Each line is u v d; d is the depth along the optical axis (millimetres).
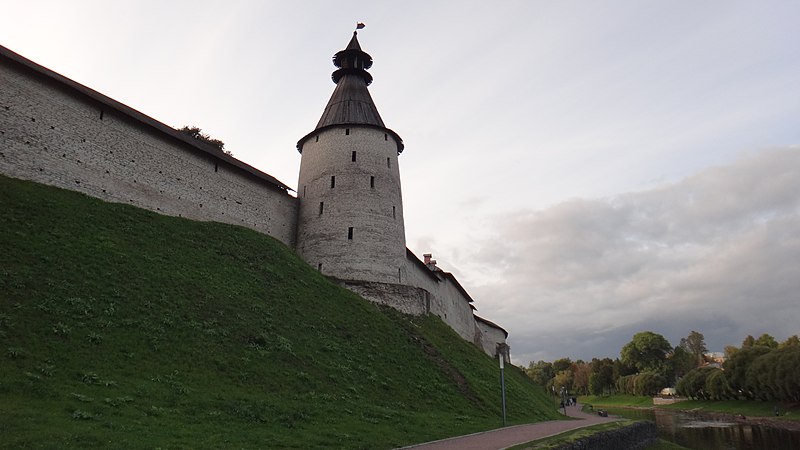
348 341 26391
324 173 40562
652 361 113500
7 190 22953
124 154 29547
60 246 21219
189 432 12844
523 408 29609
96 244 22797
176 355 18031
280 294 27828
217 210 34406
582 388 128625
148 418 13273
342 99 44438
